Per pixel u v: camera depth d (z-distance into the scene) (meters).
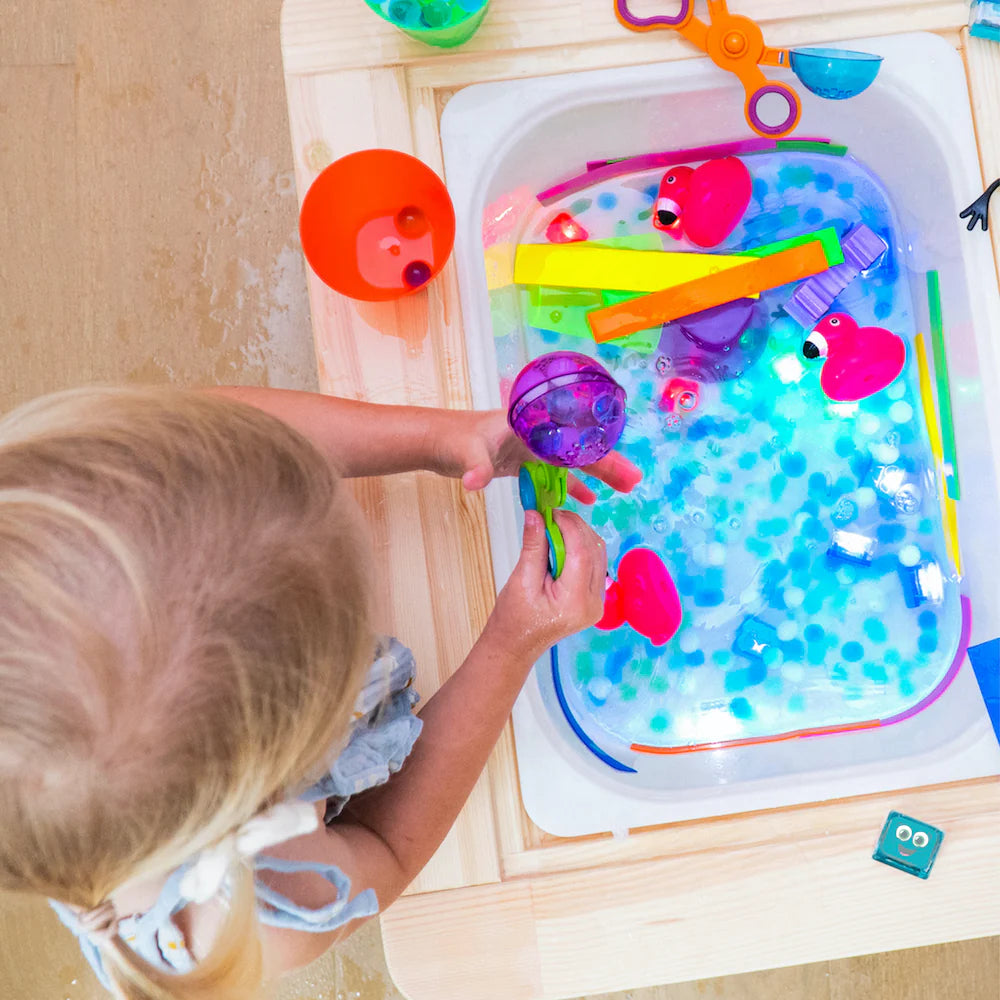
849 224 1.11
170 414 0.53
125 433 0.51
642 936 0.91
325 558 0.53
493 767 0.94
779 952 0.91
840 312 1.11
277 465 0.54
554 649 1.05
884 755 1.01
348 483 0.93
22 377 1.46
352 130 0.95
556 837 0.94
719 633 1.10
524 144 1.00
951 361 1.05
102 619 0.47
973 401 1.02
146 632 0.48
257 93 1.46
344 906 0.69
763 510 1.12
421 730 0.82
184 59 1.46
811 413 1.12
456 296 0.96
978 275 0.98
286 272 1.45
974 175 0.97
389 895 0.79
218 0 1.46
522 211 1.09
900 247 1.11
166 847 0.51
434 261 0.97
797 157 1.10
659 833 0.93
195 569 0.49
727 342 1.11
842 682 1.09
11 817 0.48
